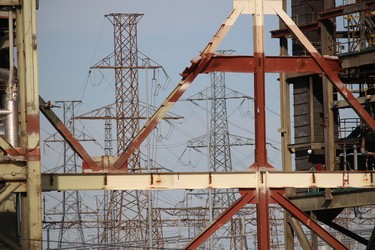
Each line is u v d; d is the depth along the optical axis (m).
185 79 121.69
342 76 163.12
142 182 117.44
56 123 118.62
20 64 108.50
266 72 124.56
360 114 129.12
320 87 169.12
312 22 167.50
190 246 119.94
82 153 118.00
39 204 107.12
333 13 161.38
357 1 164.38
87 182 115.75
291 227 169.75
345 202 158.00
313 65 126.88
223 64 123.19
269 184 122.38
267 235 121.75
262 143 122.88
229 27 123.38
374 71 159.38
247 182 121.75
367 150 163.00
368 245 144.62
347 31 165.62
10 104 113.19
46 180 114.19
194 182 119.25
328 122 163.00
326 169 163.00
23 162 107.44
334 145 163.00
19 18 108.50
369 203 153.62
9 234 113.81
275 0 125.56
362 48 161.38
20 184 107.38
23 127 108.38
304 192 168.50
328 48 163.25
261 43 124.31
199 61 121.94
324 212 165.50
